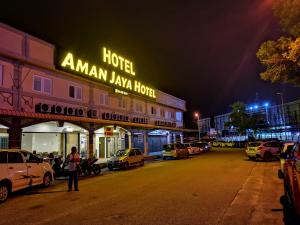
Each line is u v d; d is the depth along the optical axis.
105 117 24.55
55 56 19.39
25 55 17.11
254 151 24.00
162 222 6.78
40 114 16.50
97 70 23.28
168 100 39.38
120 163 20.08
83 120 19.95
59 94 19.92
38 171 12.20
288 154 8.39
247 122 57.22
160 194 10.23
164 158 30.36
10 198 10.55
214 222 6.71
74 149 12.17
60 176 16.81
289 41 11.60
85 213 7.83
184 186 11.81
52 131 19.80
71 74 20.45
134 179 14.67
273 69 12.15
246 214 7.38
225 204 8.53
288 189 7.30
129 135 29.30
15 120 15.94
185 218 7.08
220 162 23.48
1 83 15.79
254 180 13.34
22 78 17.06
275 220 6.80
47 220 7.23
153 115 35.03
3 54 15.73
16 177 10.64
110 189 11.75
